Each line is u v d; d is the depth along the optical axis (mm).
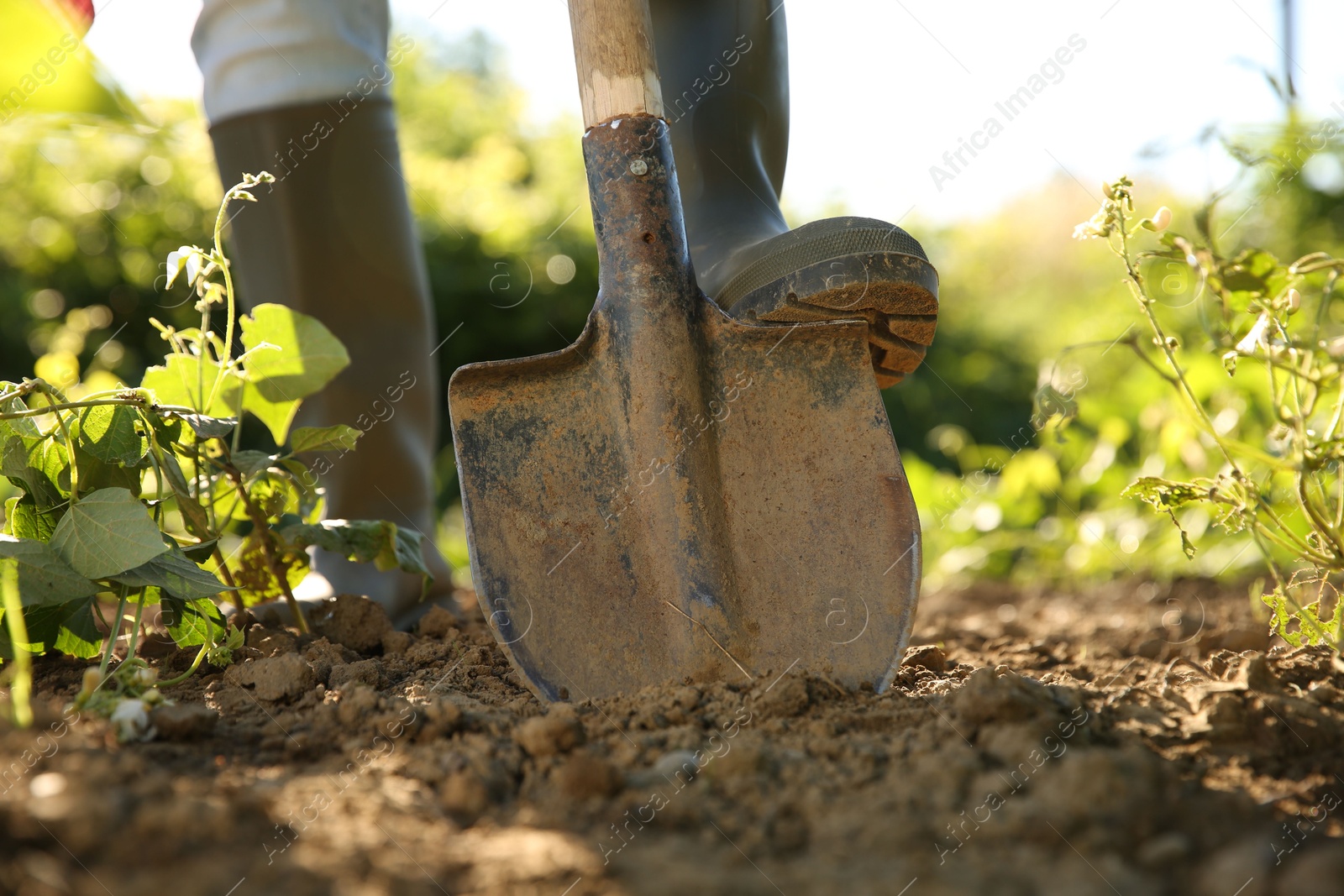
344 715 1037
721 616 1171
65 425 1225
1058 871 708
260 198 1584
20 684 875
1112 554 2930
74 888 646
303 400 1681
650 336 1229
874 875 710
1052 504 3514
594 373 1259
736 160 1509
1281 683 1114
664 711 1052
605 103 1242
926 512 3596
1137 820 773
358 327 1665
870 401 1260
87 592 1131
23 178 5090
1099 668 1441
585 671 1155
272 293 1632
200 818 736
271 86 1540
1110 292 4305
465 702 1148
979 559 3303
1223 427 2402
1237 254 1435
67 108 1628
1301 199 3262
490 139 7113
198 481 1408
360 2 1637
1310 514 1248
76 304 4988
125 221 5117
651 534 1211
